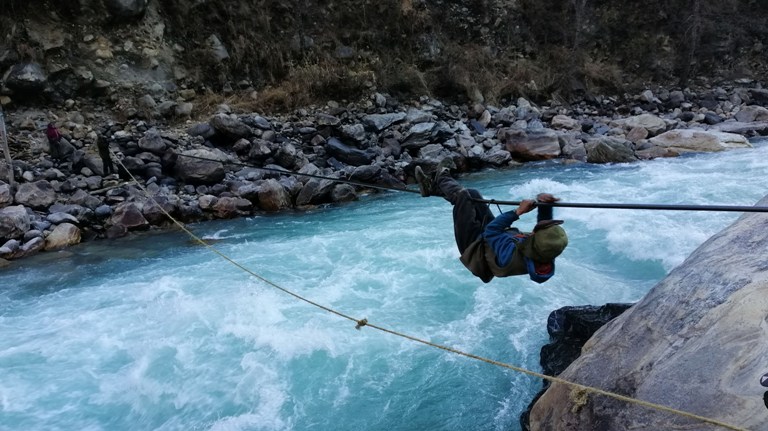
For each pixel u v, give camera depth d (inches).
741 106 990.4
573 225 443.2
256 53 818.2
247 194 561.6
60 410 245.3
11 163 519.5
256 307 327.6
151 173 572.4
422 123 738.8
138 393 255.1
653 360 164.7
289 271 383.9
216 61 789.2
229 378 263.0
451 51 967.6
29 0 673.0
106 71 706.2
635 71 1154.0
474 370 262.1
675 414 139.4
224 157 616.7
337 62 865.5
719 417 128.5
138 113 696.4
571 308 279.7
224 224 522.0
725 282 172.9
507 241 139.3
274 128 709.9
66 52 685.3
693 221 422.0
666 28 1176.2
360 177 625.3
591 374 181.9
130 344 295.6
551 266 134.3
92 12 709.9
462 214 154.9
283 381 259.4
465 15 1032.8
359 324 203.9
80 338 303.7
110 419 240.1
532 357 267.6
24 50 654.5
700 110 979.3
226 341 293.1
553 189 560.1
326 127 709.3
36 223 469.4
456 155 690.8
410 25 938.1
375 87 839.1
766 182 527.2
